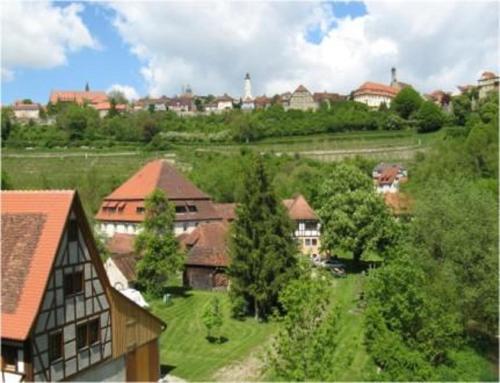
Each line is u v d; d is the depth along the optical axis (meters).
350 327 39.16
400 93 160.88
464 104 142.75
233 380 32.66
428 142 131.12
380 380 27.81
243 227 46.44
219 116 174.25
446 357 32.44
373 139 137.75
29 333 23.31
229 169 106.50
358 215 60.91
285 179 102.88
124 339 29.89
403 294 30.12
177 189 74.06
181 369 34.94
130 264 54.00
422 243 42.03
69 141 140.38
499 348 37.44
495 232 38.97
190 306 49.44
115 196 76.62
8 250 25.77
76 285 26.52
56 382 25.14
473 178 69.12
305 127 145.62
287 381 19.23
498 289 37.72
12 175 109.56
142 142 142.12
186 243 61.34
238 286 45.91
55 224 25.64
